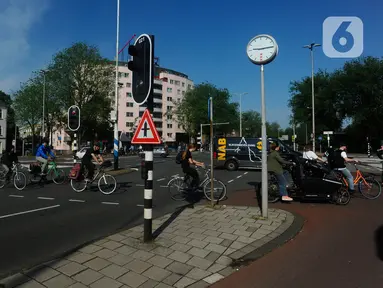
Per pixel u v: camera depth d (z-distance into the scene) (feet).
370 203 26.30
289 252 14.78
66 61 128.57
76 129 44.42
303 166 27.20
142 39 15.81
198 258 13.64
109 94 138.00
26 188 35.60
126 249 14.49
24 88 141.90
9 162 36.94
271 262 13.53
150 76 15.40
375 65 135.03
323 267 13.01
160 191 33.68
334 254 14.51
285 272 12.52
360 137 163.84
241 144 58.44
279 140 56.24
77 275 11.80
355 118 138.51
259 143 57.47
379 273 12.38
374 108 134.82
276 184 26.53
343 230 18.40
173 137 288.92
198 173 29.17
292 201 27.27
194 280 11.63
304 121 165.68
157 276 11.85
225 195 29.35
